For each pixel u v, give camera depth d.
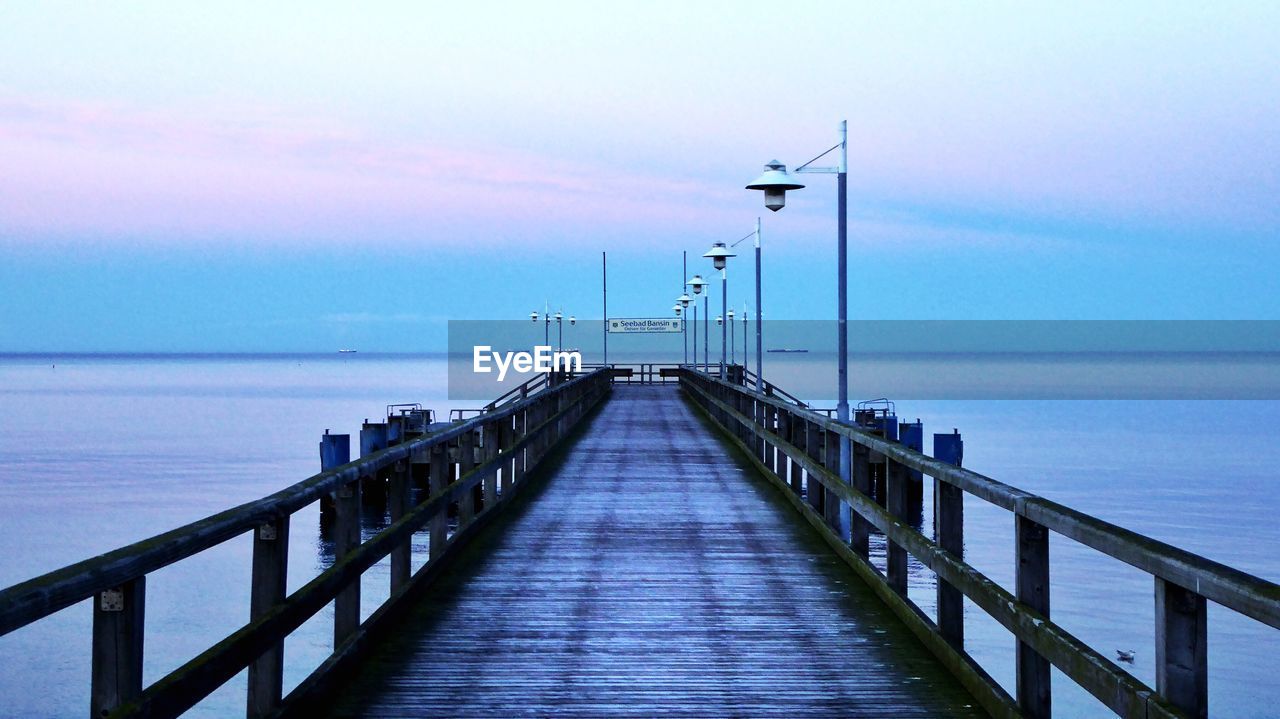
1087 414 78.69
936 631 6.83
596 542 11.30
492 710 5.85
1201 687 3.54
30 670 15.87
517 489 14.88
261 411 85.75
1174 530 28.39
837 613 8.12
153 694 3.79
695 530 12.11
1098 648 16.70
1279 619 2.88
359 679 6.39
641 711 5.85
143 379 185.38
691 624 7.77
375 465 7.10
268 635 4.89
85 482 41.12
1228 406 92.12
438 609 8.21
